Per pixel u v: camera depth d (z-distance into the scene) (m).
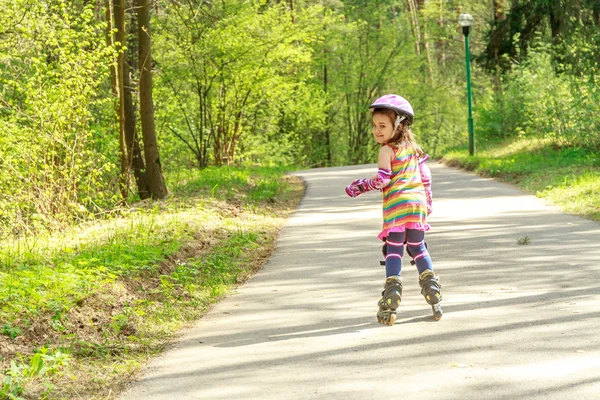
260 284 8.60
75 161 14.98
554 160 20.75
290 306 7.38
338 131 55.19
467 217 12.97
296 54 32.72
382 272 8.80
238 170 26.48
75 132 15.15
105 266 8.58
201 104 29.38
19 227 13.61
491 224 11.96
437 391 4.71
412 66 52.09
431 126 55.56
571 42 25.27
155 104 27.19
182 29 25.98
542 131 24.80
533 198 15.23
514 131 29.84
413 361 5.35
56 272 7.63
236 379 5.21
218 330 6.64
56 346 6.06
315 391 4.85
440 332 6.06
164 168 27.53
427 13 53.38
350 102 53.12
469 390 4.70
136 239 10.89
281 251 10.83
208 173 24.19
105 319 6.91
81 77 14.91
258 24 29.67
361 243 11.07
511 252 9.45
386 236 6.46
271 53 30.72
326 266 9.41
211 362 5.67
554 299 6.93
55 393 5.08
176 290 8.27
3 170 13.96
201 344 6.21
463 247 10.03
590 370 4.95
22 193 14.12
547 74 24.88
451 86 55.31
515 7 29.92
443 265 8.90
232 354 5.84
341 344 5.90
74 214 14.83
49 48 15.88
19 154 14.47
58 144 14.89
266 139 41.94
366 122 53.81
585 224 11.38
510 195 16.08
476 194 16.69
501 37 30.31
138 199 18.47
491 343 5.67
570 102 22.02
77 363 5.73
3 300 6.74
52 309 6.66
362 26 50.69
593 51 23.86
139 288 8.13
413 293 7.53
